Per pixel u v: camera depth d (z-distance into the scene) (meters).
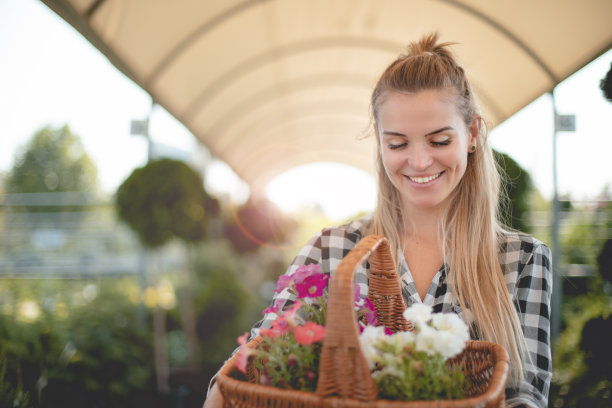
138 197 5.65
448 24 4.82
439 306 1.53
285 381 1.00
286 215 12.75
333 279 0.90
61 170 36.69
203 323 6.57
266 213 11.04
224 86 6.84
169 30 4.51
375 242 1.10
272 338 1.06
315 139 12.93
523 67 5.03
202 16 4.54
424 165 1.36
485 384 1.11
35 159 35.97
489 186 1.58
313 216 22.14
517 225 4.07
